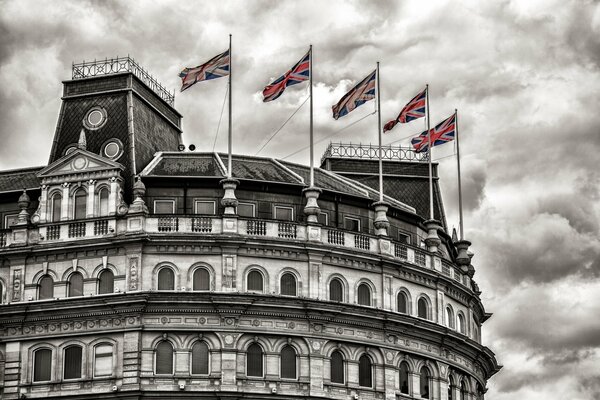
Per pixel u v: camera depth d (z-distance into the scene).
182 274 100.81
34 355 100.81
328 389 101.62
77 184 104.25
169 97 120.00
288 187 106.81
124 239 100.69
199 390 98.06
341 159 125.81
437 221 114.12
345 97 107.50
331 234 105.12
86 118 111.62
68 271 102.06
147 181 105.06
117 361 98.81
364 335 104.31
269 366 100.25
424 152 124.81
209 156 110.31
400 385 105.81
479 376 117.81
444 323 111.12
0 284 103.38
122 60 113.75
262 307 100.56
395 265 107.25
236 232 101.88
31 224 103.56
